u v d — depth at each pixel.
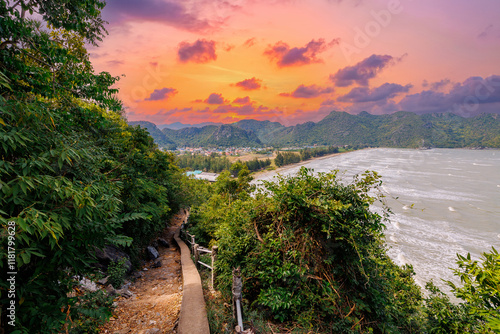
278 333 3.19
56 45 3.79
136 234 7.54
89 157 2.83
